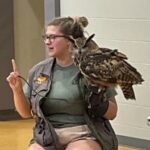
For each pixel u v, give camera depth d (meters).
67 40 3.82
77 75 3.80
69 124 3.81
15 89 3.87
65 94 3.78
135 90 6.48
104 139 3.77
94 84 3.35
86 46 3.39
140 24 6.39
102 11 6.71
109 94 3.79
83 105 3.79
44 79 3.87
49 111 3.85
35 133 3.88
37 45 8.81
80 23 3.80
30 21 8.71
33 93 3.87
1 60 8.48
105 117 3.82
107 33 6.70
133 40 6.47
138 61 6.45
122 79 3.18
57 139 3.78
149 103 6.41
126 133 6.66
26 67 8.77
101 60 3.22
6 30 8.47
